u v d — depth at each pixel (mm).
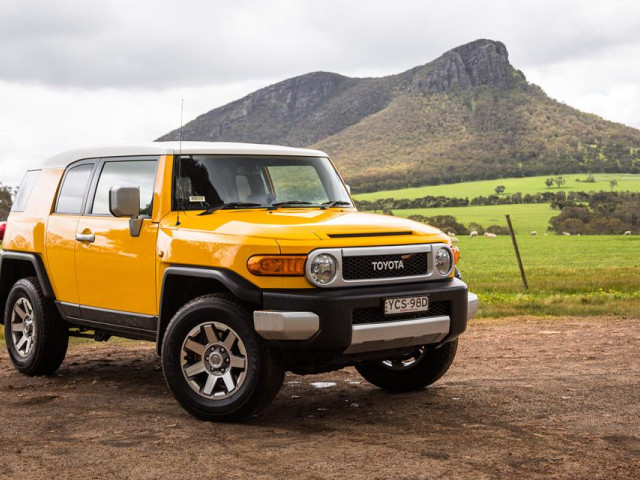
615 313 12375
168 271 5523
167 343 5391
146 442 4711
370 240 5285
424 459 4242
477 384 6602
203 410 5293
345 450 4465
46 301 7078
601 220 123812
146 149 6219
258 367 5090
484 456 4297
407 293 5258
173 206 5828
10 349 7512
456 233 133625
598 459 4230
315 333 4957
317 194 6465
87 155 6895
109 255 6199
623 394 6086
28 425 5238
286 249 5039
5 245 7648
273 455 4367
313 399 6164
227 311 5148
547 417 5336
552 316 12219
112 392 6531
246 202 6043
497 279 28219
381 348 5262
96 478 3955
